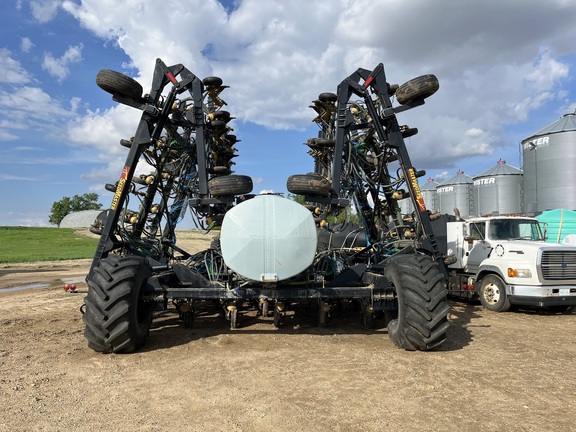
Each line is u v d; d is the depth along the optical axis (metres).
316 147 8.03
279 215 5.60
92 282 5.29
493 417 3.52
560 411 3.64
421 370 4.68
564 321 8.05
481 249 9.97
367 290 5.75
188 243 31.27
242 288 5.83
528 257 8.83
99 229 7.01
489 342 6.06
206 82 7.99
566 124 20.28
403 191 7.59
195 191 8.49
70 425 3.42
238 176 6.79
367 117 7.32
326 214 7.34
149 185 7.73
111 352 5.37
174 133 7.46
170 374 4.61
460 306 10.01
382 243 7.71
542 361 5.12
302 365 4.86
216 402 3.85
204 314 7.95
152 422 3.46
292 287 5.99
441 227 11.43
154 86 6.82
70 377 4.57
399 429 3.30
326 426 3.36
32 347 5.83
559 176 20.12
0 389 4.22
